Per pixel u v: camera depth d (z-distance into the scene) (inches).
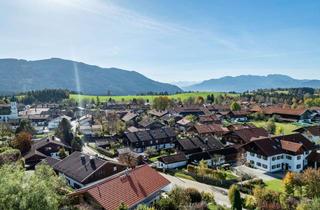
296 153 3085.6
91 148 4389.8
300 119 6353.3
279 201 1979.6
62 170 2650.1
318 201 1568.7
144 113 7721.5
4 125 4955.7
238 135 4067.4
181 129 5521.7
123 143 4510.3
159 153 3944.4
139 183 1881.2
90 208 1590.8
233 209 1873.8
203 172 2792.8
